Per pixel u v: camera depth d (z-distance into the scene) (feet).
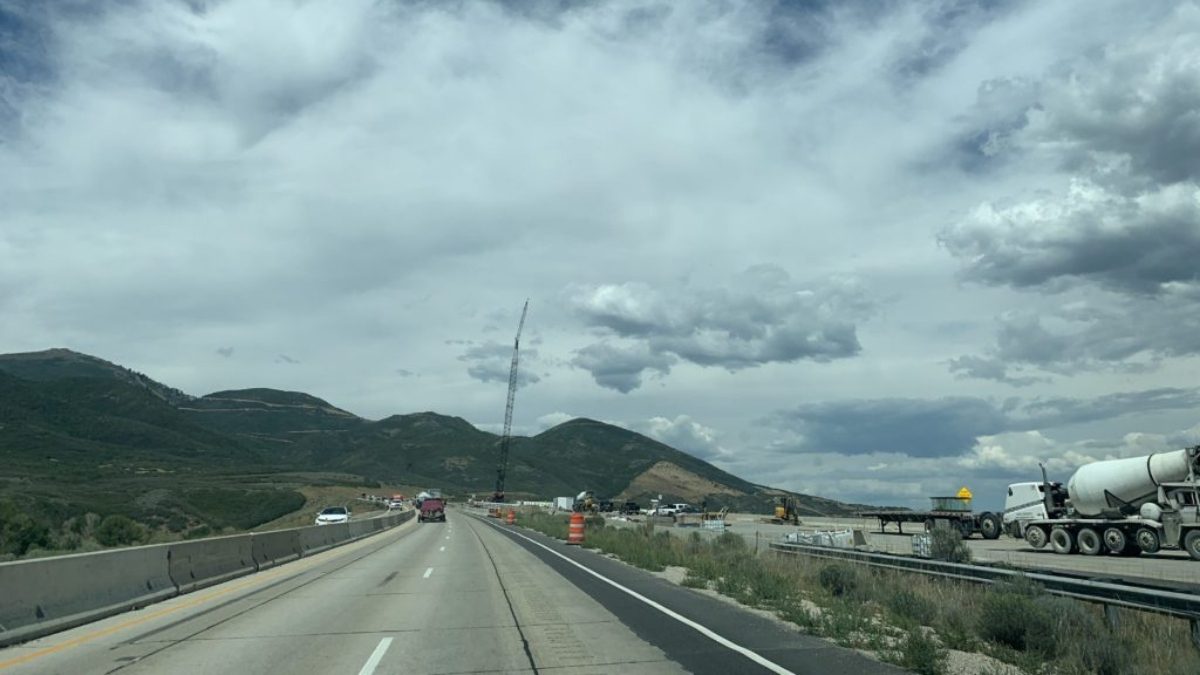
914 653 33.42
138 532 154.10
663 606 53.31
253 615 50.31
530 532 179.11
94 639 41.78
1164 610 36.04
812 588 58.08
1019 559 94.48
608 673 33.06
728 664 34.35
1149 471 102.94
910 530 196.24
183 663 35.63
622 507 351.25
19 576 42.63
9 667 35.09
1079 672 31.73
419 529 193.98
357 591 63.57
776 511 255.70
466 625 45.65
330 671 33.86
